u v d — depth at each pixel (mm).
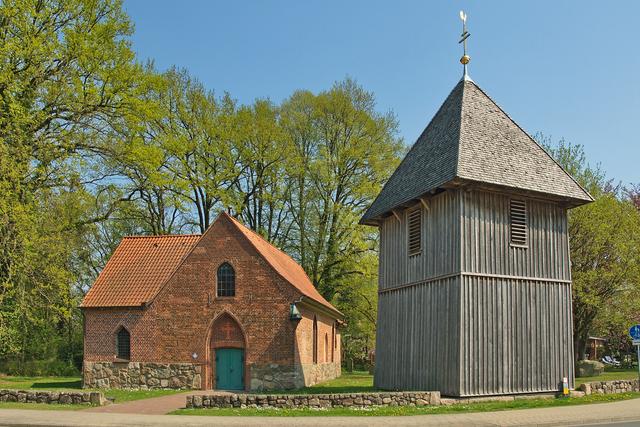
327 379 40938
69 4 33844
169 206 47562
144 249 36562
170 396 27469
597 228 37188
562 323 25391
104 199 44812
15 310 32281
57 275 30562
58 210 32625
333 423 18109
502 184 24281
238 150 49156
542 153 27141
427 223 26078
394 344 27531
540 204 26031
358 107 50875
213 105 48938
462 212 24047
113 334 32500
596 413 19844
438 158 26094
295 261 51281
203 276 32406
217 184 48344
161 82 37406
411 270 26906
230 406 21625
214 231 32812
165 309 32312
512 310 24312
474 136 25844
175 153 43594
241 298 31875
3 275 29125
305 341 33500
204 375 31359
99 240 51062
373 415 19812
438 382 23922
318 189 50781
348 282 50938
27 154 29859
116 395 27828
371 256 49719
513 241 24938
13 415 20000
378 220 30281
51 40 32688
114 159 36062
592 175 41781
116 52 35281
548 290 25375
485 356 23359
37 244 29812
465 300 23359
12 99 29594
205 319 31969
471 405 21844
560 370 24922
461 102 27312
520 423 18156
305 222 51406
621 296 38906
